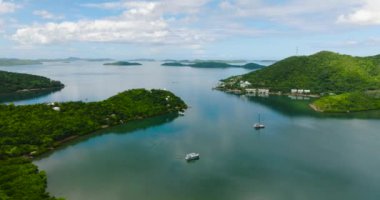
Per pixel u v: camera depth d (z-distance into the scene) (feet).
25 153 566.36
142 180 474.49
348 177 482.28
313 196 425.69
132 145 631.97
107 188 447.83
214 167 521.65
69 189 444.14
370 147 614.75
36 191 408.05
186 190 443.32
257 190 443.32
